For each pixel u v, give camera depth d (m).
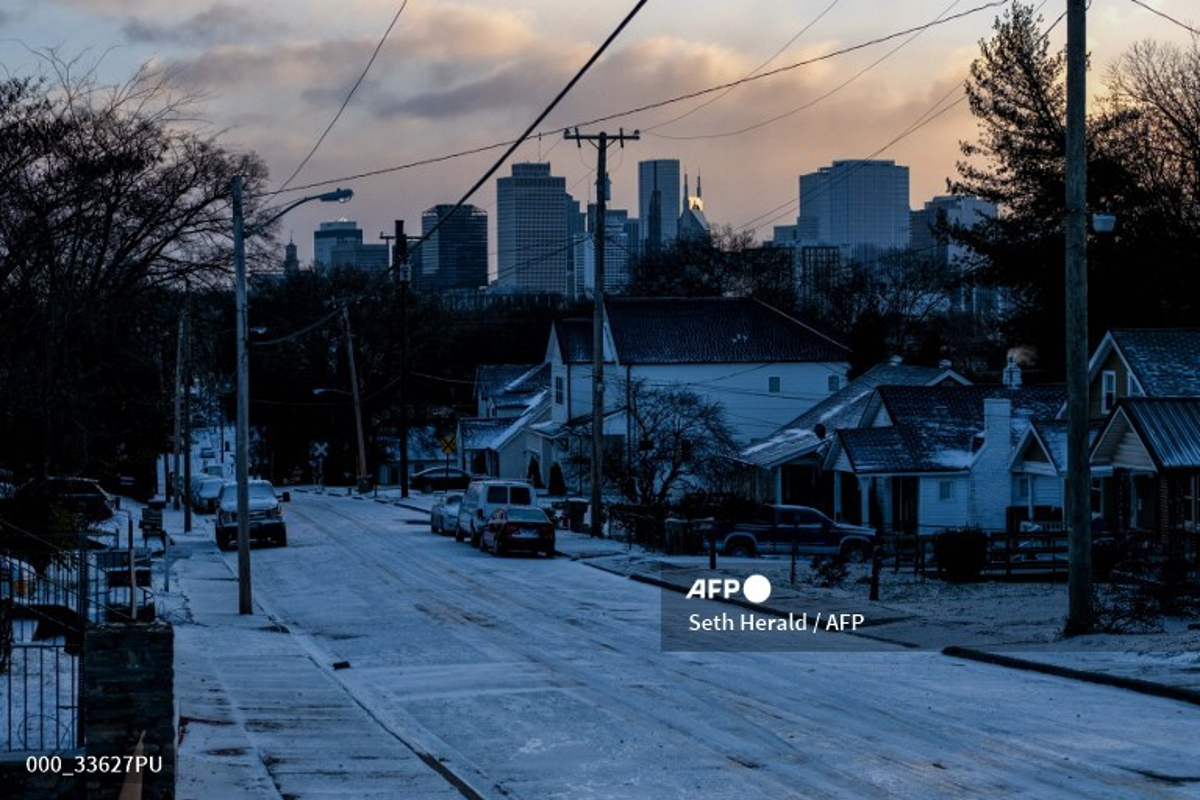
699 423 72.88
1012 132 74.25
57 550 23.94
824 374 83.31
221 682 21.77
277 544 52.38
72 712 15.29
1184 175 69.31
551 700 20.55
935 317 125.25
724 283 127.69
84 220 34.41
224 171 41.72
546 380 109.19
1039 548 38.00
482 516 50.34
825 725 18.19
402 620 31.28
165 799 13.58
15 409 32.50
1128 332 45.06
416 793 14.80
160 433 79.31
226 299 46.72
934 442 54.59
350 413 112.50
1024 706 19.34
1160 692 20.16
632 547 49.56
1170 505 36.66
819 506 62.91
